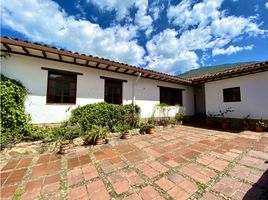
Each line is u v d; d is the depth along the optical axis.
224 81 8.63
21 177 3.08
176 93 10.87
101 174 3.15
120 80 7.95
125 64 6.81
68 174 3.17
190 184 2.72
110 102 7.68
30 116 5.43
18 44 4.34
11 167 3.55
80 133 5.52
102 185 2.74
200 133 6.94
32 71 5.59
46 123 5.76
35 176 3.11
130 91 8.34
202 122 10.63
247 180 2.79
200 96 11.81
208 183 2.74
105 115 6.60
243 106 7.75
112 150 4.62
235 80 8.10
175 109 10.32
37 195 2.49
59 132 5.32
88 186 2.72
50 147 4.72
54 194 2.51
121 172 3.22
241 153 4.16
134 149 4.70
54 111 5.95
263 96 7.01
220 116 8.77
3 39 4.14
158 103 9.54
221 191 2.49
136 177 3.01
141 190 2.57
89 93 6.89
